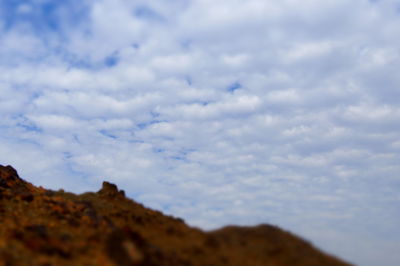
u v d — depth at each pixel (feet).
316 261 61.82
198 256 63.67
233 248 67.21
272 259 61.82
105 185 113.60
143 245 65.57
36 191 111.55
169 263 59.98
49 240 70.69
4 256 60.03
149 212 101.09
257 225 79.20
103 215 90.84
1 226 76.74
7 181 108.99
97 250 66.74
